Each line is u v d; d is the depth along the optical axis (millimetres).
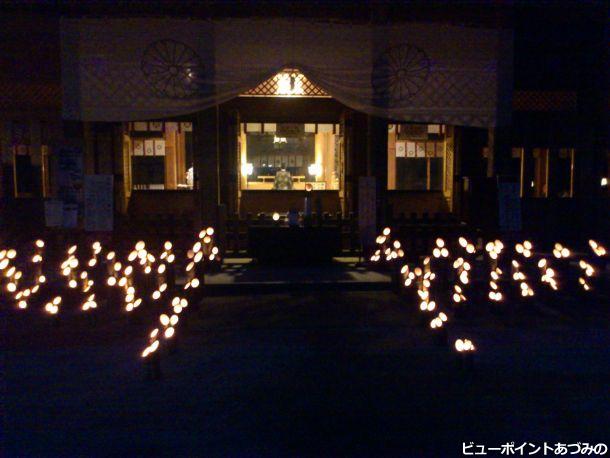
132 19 10859
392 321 8133
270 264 11570
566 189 12977
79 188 11562
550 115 12539
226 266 11375
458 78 11359
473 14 11695
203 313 8609
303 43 11055
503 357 6621
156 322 7996
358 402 5348
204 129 11422
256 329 7777
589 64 12320
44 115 11805
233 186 13312
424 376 6012
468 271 9133
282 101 13789
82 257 10688
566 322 8125
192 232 11422
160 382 5863
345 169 13523
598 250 9453
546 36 12102
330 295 9680
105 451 4445
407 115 11297
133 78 10945
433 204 14055
